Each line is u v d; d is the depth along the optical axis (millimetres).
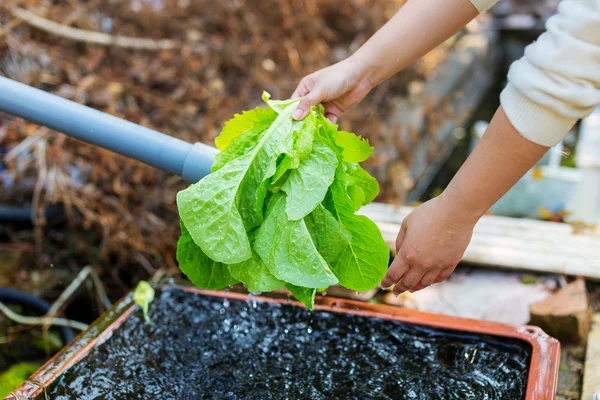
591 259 1905
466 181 1031
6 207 2469
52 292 2256
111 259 2430
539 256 1922
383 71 1312
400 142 3141
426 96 3750
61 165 2395
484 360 1389
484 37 4949
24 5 2820
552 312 1663
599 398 1394
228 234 1120
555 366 1288
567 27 923
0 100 1398
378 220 2182
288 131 1182
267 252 1136
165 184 2512
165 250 2400
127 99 2812
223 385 1361
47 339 2055
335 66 1310
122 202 2391
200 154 1351
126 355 1436
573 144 3379
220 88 3102
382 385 1351
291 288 1211
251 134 1244
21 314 2145
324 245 1188
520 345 1387
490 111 4773
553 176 2686
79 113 1387
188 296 1641
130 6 3344
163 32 3451
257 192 1153
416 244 1112
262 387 1356
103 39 2965
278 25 3850
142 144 1375
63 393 1288
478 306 1803
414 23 1270
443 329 1455
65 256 2398
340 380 1376
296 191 1133
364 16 4055
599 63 910
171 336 1518
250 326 1558
